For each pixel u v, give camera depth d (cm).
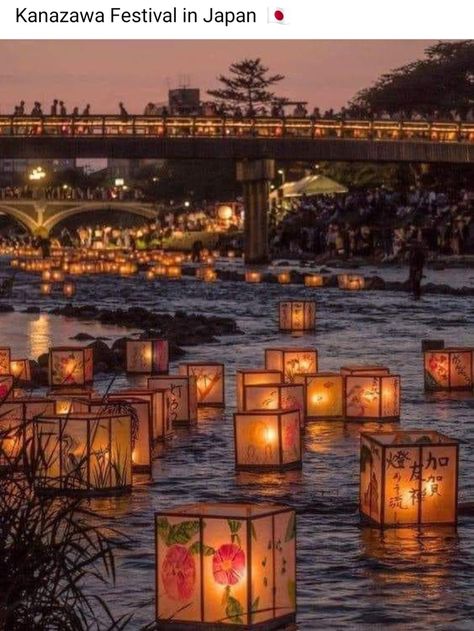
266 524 934
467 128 8575
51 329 3772
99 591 1011
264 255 8938
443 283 6069
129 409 1383
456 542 1155
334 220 9650
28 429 1362
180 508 960
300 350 2166
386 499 1202
